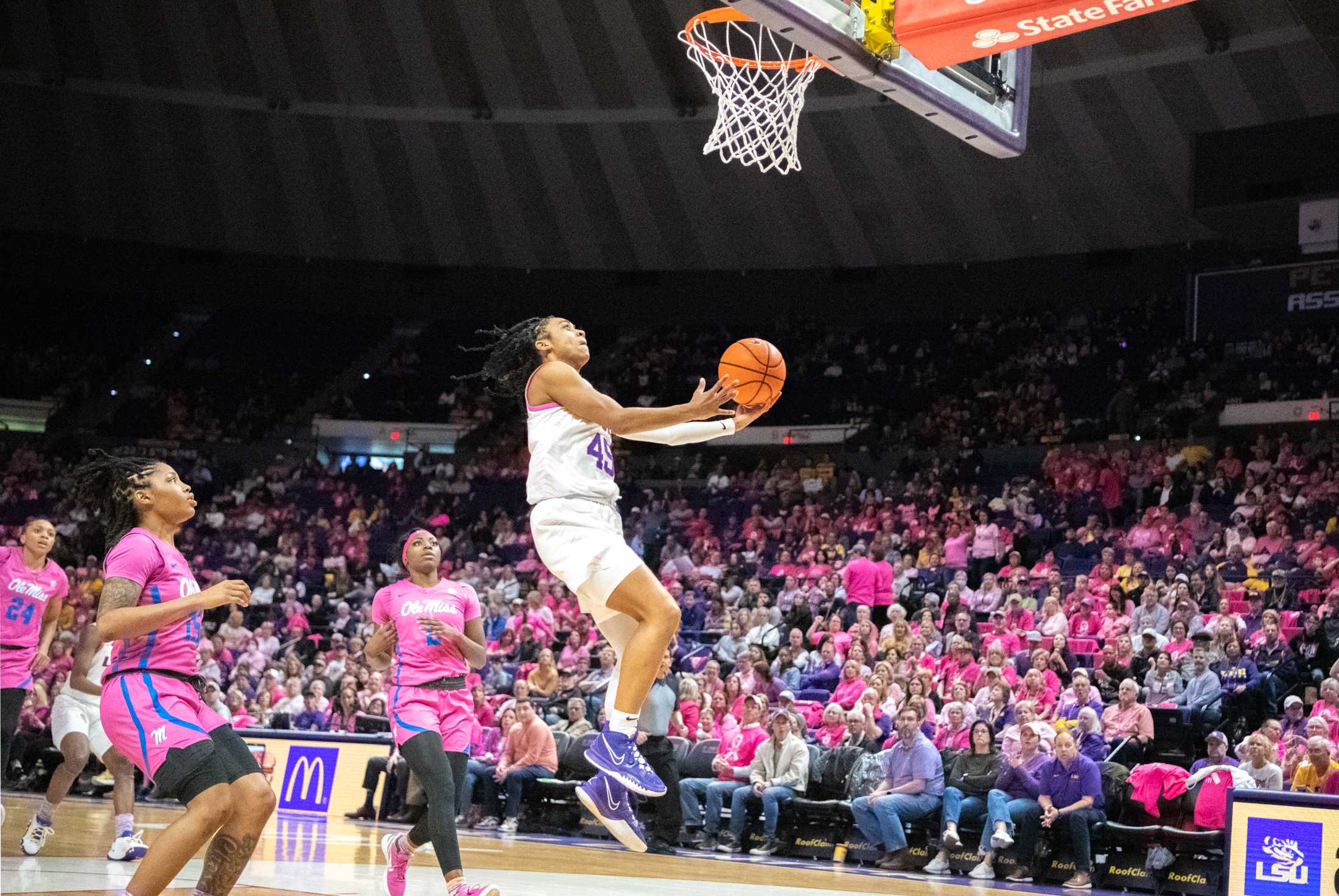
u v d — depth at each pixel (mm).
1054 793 8695
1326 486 14703
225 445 23344
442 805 5043
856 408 21750
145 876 3605
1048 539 15969
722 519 19281
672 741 10516
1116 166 20125
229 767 3844
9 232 24172
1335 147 15984
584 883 6277
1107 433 18625
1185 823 8508
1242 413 17953
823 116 21188
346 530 19984
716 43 18922
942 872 9062
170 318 24891
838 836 9562
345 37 21250
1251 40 17219
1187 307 19109
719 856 9195
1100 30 18234
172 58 21781
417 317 25156
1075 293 21953
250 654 14805
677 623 3633
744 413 4039
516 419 23812
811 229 23016
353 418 24125
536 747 10453
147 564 3785
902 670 11203
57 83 22016
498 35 20797
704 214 23234
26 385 23766
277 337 25031
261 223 24406
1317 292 17906
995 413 20484
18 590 6773
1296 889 7621
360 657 13297
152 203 24094
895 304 23359
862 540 16844
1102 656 10781
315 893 5281
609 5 19844
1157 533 14703
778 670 12172
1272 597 11938
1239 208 16672
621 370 24031
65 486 21047
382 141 22938
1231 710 9898
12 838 7426
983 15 5590
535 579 17406
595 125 22094
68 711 6742
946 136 20828
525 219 23891
